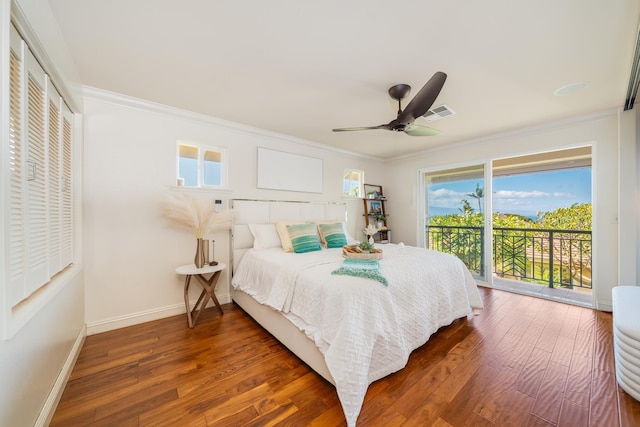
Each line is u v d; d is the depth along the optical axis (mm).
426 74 2012
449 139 3805
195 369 1760
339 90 2275
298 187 3799
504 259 4383
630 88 2184
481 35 1569
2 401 901
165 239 2674
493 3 1320
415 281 2020
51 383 1382
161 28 1509
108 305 2359
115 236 2396
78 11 1364
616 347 1621
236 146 3197
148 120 2578
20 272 1114
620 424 1285
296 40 1624
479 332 2307
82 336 2117
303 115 2869
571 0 1298
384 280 1742
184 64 1884
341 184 4453
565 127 3039
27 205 1167
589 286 3545
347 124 3156
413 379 1640
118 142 2412
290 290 1955
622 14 1380
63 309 1608
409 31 1538
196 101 2506
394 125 2189
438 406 1412
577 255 3643
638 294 1936
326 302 1614
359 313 1515
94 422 1306
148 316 2564
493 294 3422
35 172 1240
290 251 2865
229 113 2812
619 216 2645
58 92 1677
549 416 1337
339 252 2816
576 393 1505
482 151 3783
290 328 1926
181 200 2551
